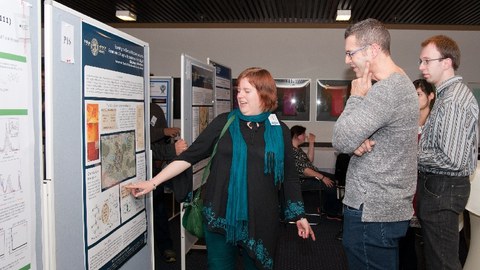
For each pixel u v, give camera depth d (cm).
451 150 172
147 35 666
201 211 193
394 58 634
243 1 482
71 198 147
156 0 486
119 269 186
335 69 646
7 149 114
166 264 330
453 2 468
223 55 658
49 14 132
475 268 210
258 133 180
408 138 139
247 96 179
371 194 141
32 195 126
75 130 148
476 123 175
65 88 141
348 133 137
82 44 152
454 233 180
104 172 170
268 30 650
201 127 333
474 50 621
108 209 174
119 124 183
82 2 497
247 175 175
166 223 333
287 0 473
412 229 230
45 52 132
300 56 650
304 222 186
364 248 145
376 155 140
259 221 175
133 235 201
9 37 113
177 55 664
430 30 625
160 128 334
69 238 146
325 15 547
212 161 184
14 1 115
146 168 215
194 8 520
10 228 116
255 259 174
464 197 178
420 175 191
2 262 113
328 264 337
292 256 355
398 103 134
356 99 143
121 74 184
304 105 655
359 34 142
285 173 187
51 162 134
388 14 528
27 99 122
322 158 629
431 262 187
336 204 466
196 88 318
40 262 131
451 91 179
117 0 487
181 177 200
